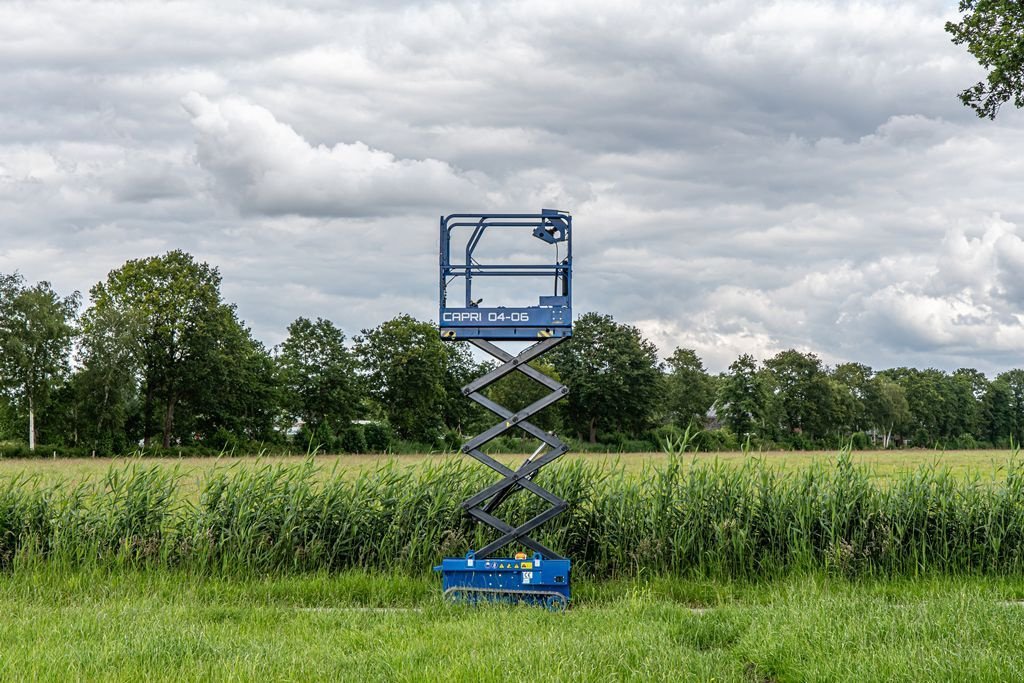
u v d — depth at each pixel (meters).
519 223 11.57
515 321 11.43
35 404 69.69
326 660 7.65
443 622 9.45
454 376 95.38
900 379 144.88
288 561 12.70
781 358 114.81
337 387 85.06
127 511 13.12
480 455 11.68
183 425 75.88
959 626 8.05
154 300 71.44
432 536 12.87
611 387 92.56
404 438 86.62
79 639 8.27
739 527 12.73
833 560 12.26
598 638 8.17
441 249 11.56
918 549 12.65
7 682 6.80
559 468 13.85
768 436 101.12
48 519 13.09
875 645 7.61
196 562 12.38
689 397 117.50
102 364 68.06
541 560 10.82
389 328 89.44
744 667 7.59
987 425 147.75
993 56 18.25
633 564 12.64
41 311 70.25
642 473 13.88
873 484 13.30
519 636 8.33
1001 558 12.71
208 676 7.15
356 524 12.98
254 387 80.56
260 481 13.45
